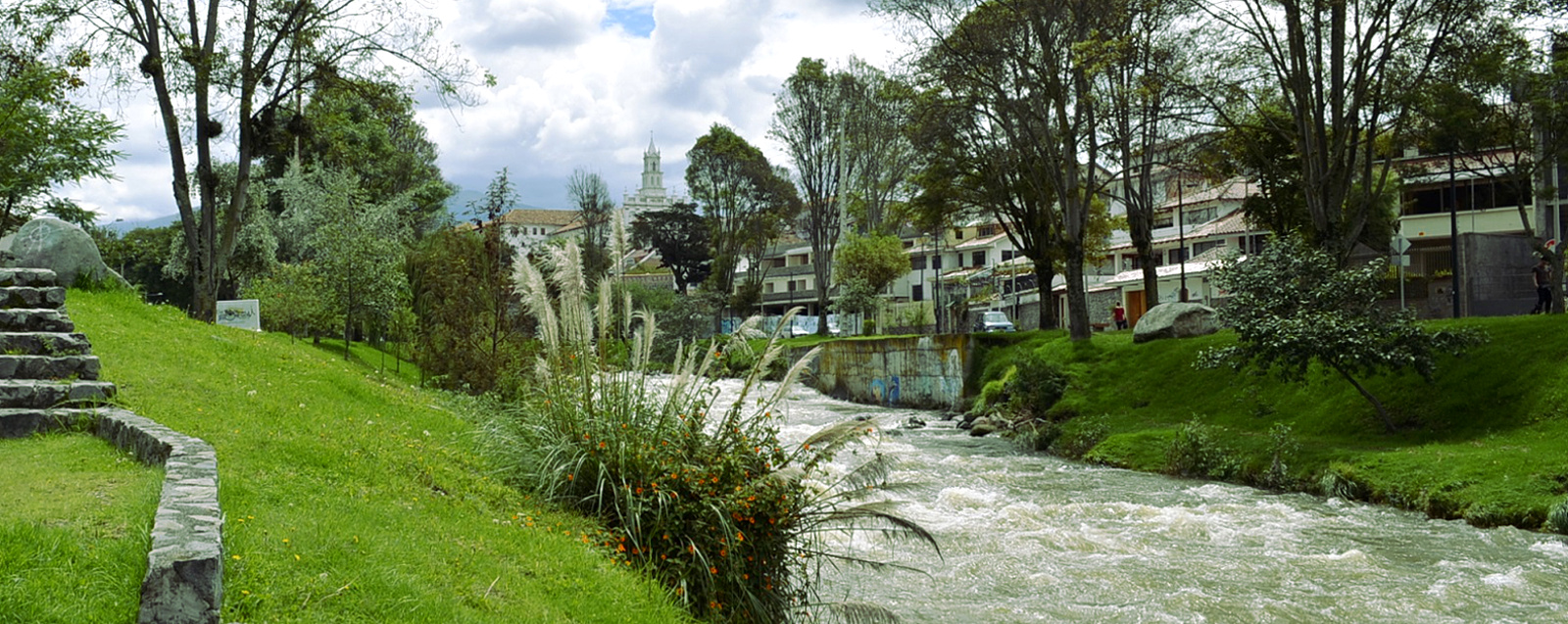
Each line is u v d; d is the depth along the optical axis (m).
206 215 23.42
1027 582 12.74
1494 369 20.88
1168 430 23.89
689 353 9.80
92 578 4.94
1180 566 13.53
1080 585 12.62
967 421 31.73
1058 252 40.81
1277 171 34.66
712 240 80.31
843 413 37.03
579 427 9.54
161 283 57.78
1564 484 15.84
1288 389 24.28
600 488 9.00
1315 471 19.25
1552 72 28.53
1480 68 26.34
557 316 10.74
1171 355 28.89
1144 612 11.44
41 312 11.40
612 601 7.28
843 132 64.25
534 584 7.14
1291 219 35.38
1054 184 35.91
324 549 6.23
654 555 8.69
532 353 20.80
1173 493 19.28
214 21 23.23
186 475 6.53
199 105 23.22
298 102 25.27
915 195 46.00
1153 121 33.69
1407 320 21.05
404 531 7.28
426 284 23.81
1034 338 37.31
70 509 6.07
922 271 84.44
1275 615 11.35
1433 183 47.66
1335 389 23.16
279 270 31.39
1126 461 22.80
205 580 4.75
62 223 18.67
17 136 25.86
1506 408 19.66
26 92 25.22
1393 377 22.28
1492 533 15.20
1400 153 31.05
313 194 39.69
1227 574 13.14
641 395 9.84
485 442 10.71
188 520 5.44
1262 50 28.78
